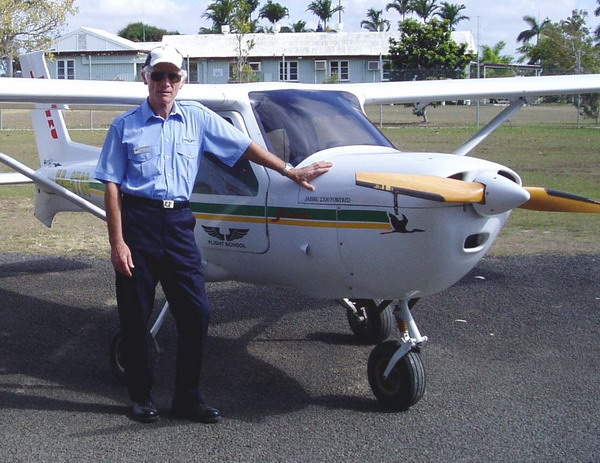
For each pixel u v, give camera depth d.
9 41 24.64
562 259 7.71
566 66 41.53
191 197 4.79
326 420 4.03
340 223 4.03
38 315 6.09
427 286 3.99
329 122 4.63
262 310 6.21
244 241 4.54
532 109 40.19
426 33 34.00
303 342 5.43
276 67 44.44
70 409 4.18
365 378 4.71
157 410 4.09
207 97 4.54
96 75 44.41
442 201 3.54
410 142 19.38
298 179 4.14
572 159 15.97
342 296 4.38
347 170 4.07
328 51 44.47
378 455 3.59
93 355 5.17
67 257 8.02
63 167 6.52
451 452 3.62
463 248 3.86
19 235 9.03
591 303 6.24
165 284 4.00
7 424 3.95
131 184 3.89
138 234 3.90
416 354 4.12
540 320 5.82
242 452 3.63
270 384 4.61
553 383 4.55
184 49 43.72
